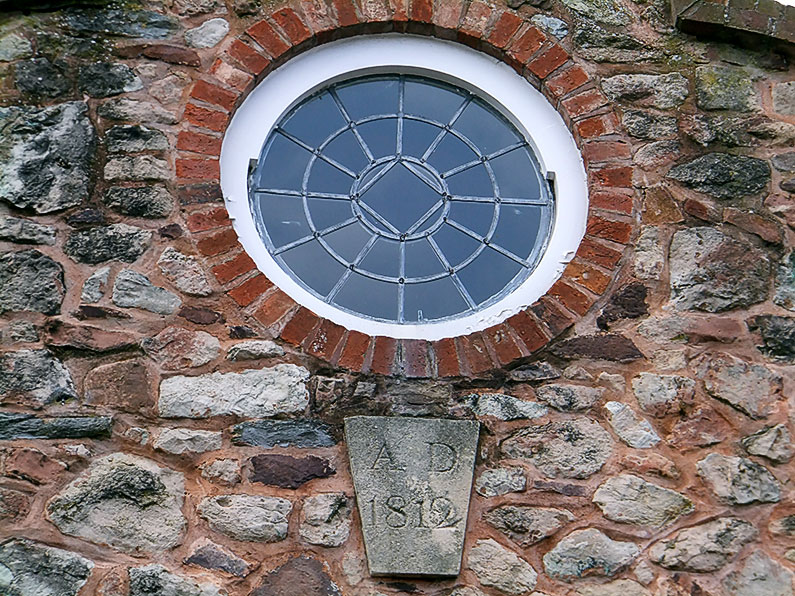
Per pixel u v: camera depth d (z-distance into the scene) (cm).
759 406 411
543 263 435
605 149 455
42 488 375
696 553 385
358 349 407
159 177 429
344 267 436
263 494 381
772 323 427
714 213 446
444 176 457
